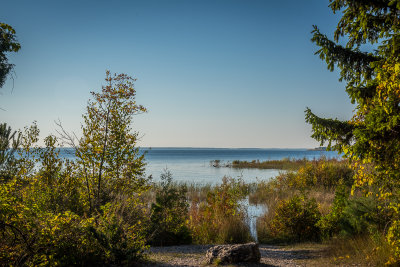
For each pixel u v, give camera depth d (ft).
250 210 47.24
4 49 18.20
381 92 15.84
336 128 18.49
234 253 20.95
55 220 17.13
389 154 15.71
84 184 27.25
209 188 69.56
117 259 18.58
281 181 68.64
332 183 59.52
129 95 28.27
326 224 30.63
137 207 28.78
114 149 27.30
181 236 30.12
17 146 26.35
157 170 140.67
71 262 16.74
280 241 31.73
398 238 17.51
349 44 19.57
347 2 16.72
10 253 14.88
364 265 18.94
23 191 22.62
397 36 15.66
